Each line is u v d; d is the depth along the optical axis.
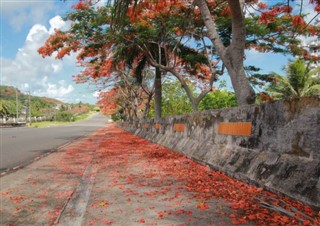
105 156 10.63
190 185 5.36
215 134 7.27
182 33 13.94
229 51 7.34
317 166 3.71
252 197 4.21
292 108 4.29
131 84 32.59
